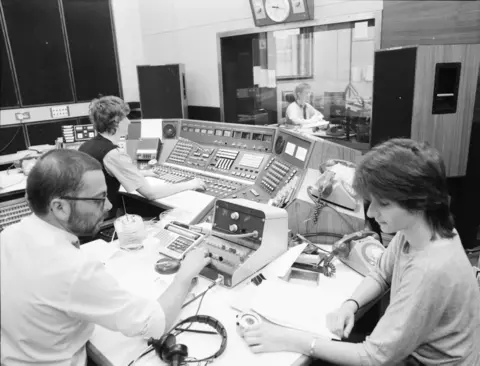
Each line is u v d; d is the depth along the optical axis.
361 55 3.85
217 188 2.32
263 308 1.24
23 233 1.01
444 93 2.38
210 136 2.75
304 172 1.97
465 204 2.63
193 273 1.28
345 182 1.73
